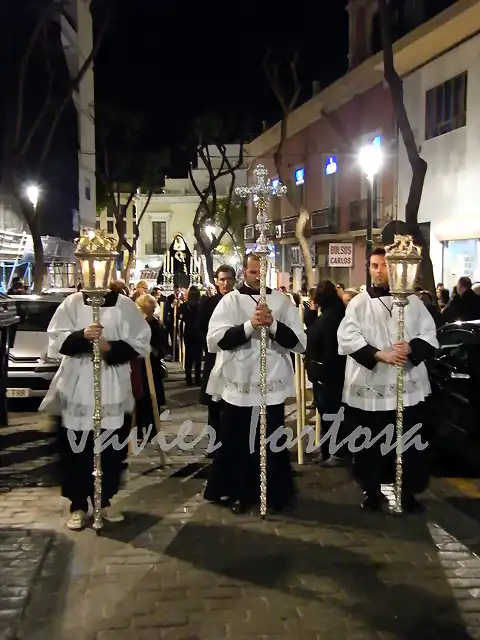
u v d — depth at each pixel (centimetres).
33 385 1058
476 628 424
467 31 1769
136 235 4244
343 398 633
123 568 505
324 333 780
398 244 565
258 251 584
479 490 691
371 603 454
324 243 2922
